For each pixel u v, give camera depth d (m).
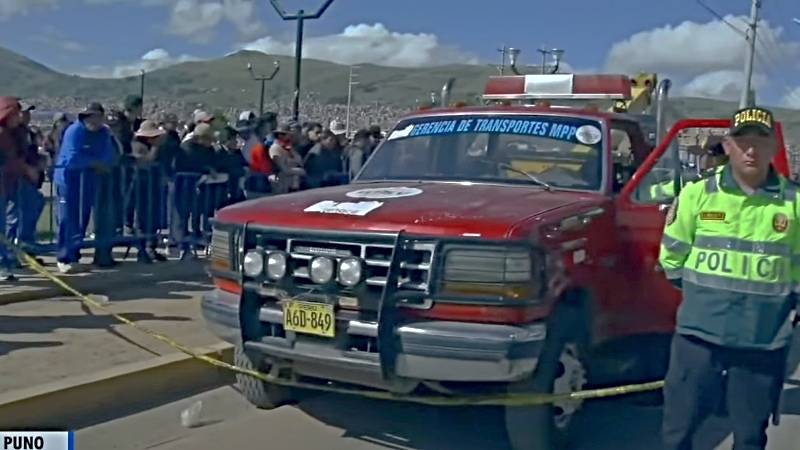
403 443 5.54
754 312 3.99
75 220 8.97
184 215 10.06
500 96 8.89
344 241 4.85
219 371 6.59
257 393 5.97
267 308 5.16
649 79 9.04
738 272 4.00
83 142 8.90
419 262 4.71
